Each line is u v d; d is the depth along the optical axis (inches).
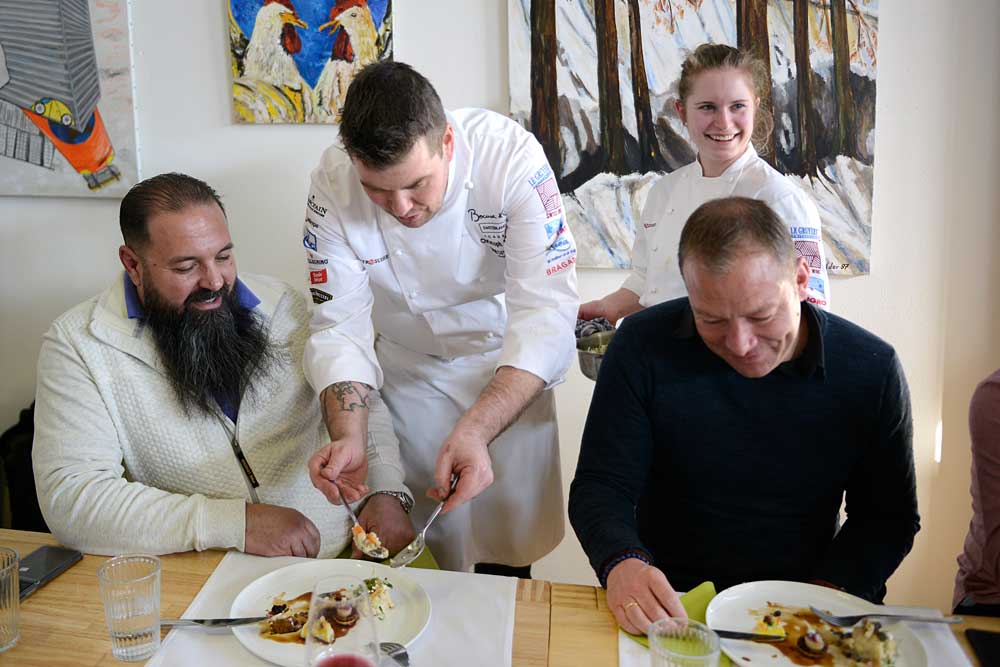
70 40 90.7
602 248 90.3
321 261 67.6
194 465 63.1
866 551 54.6
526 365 61.7
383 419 72.1
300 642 43.8
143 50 90.9
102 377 61.2
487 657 43.1
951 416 91.7
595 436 57.5
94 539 55.2
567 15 85.2
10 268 98.8
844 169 86.3
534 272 65.9
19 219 97.3
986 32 82.7
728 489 56.1
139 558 45.9
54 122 93.0
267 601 47.6
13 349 101.0
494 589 49.4
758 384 54.2
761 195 72.8
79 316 62.6
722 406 54.9
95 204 95.8
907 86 84.7
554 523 81.9
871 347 53.7
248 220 94.1
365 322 69.0
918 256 88.4
